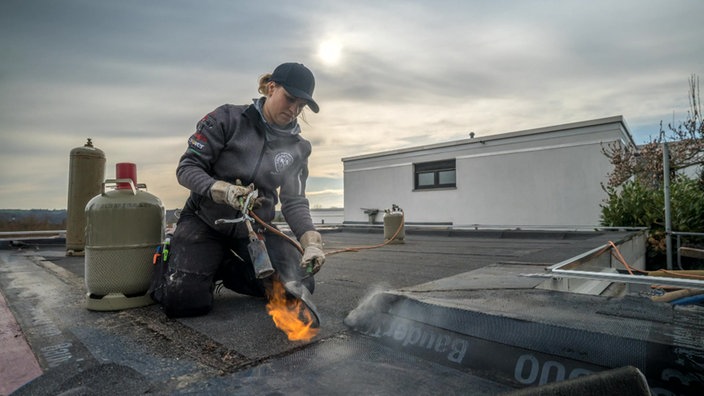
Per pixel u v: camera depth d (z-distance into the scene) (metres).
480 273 2.33
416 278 2.71
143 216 1.88
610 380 0.64
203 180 1.56
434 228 9.31
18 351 1.32
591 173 9.26
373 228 10.02
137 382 1.08
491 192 10.75
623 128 9.38
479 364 1.18
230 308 1.89
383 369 1.18
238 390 1.03
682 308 1.28
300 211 1.94
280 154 1.83
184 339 1.43
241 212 1.65
